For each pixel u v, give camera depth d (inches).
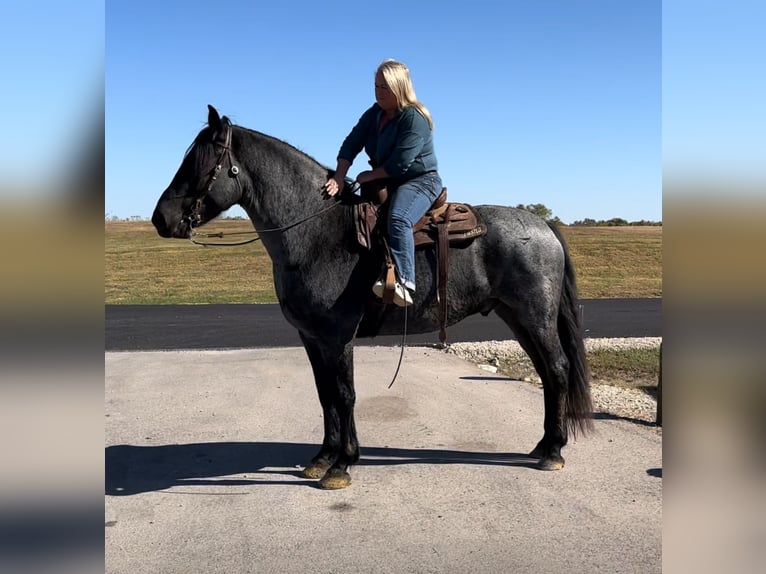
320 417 223.8
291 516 140.0
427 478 161.6
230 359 331.9
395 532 131.6
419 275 156.2
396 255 144.9
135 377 287.6
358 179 152.7
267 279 882.1
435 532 131.4
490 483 157.6
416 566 117.6
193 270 973.8
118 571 116.1
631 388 270.2
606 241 1289.4
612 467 167.9
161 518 139.5
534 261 161.5
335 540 128.3
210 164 145.9
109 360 330.3
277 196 151.9
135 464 175.9
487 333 435.5
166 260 1079.6
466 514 139.9
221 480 163.3
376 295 148.1
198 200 146.9
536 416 218.5
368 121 161.3
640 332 442.9
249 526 135.2
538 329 163.2
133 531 132.8
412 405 233.9
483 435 198.2
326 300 149.8
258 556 122.0
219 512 142.6
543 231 165.5
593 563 118.3
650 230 1702.8
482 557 120.9
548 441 168.7
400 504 145.9
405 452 182.5
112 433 205.5
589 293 731.4
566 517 137.9
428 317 160.1
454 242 156.6
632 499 147.0
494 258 161.3
